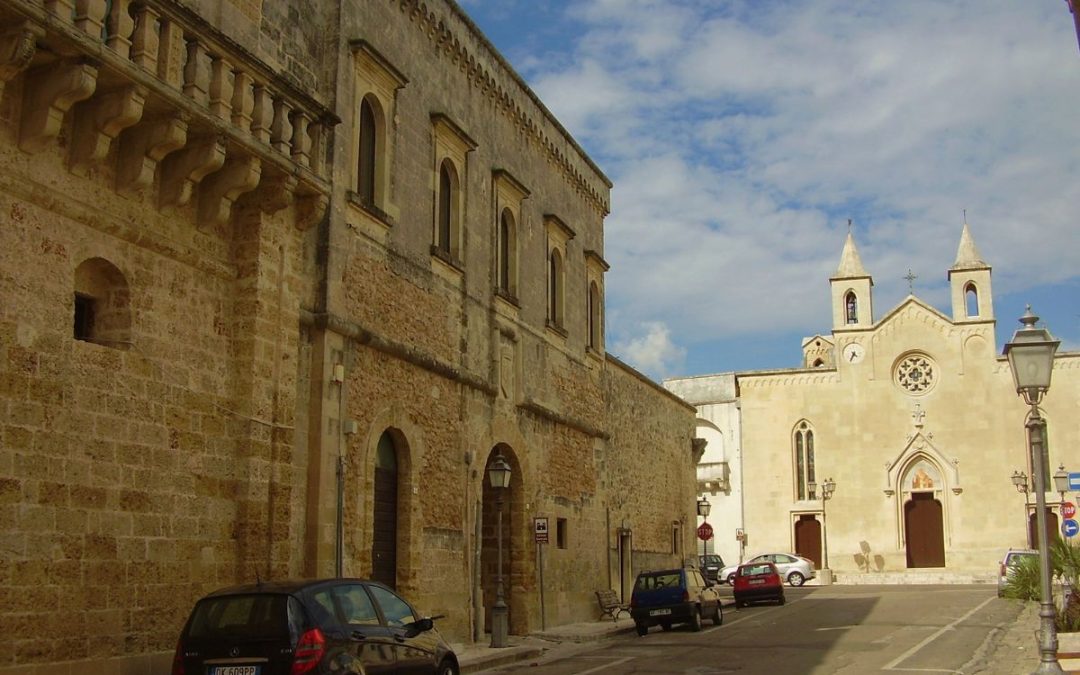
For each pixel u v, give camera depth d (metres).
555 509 28.27
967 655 19.17
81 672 11.83
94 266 13.03
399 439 20.33
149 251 13.66
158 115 13.05
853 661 18.64
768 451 65.25
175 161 13.83
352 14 19.47
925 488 62.56
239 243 15.30
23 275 11.65
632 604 26.91
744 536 63.22
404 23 21.55
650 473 38.28
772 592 36.47
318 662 10.31
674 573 27.12
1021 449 61.19
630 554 34.81
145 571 12.92
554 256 30.38
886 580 58.56
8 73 11.22
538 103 28.58
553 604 27.50
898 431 63.44
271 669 10.29
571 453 29.95
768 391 66.12
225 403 14.72
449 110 23.44
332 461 17.48
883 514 62.59
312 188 16.02
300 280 16.33
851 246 67.25
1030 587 33.78
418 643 12.32
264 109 14.88
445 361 22.22
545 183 29.39
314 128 16.64
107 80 12.23
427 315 21.58
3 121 11.52
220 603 10.86
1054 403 60.72
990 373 62.50
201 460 14.11
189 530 13.74
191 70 13.48
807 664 18.31
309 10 18.45
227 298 15.07
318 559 16.80
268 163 14.86
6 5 10.73
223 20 15.45
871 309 65.88
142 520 12.97
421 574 20.58
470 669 18.64
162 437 13.47
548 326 28.64
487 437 24.16
